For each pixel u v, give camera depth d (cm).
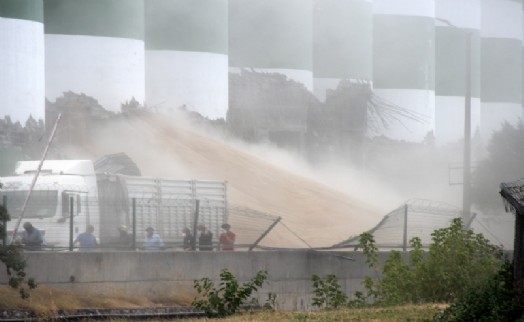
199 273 8925
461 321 6184
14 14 14262
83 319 7394
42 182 10181
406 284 8088
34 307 7475
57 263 8112
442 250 8131
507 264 6375
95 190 10688
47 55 16488
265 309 7806
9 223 9925
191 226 11900
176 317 7831
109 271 8394
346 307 7888
